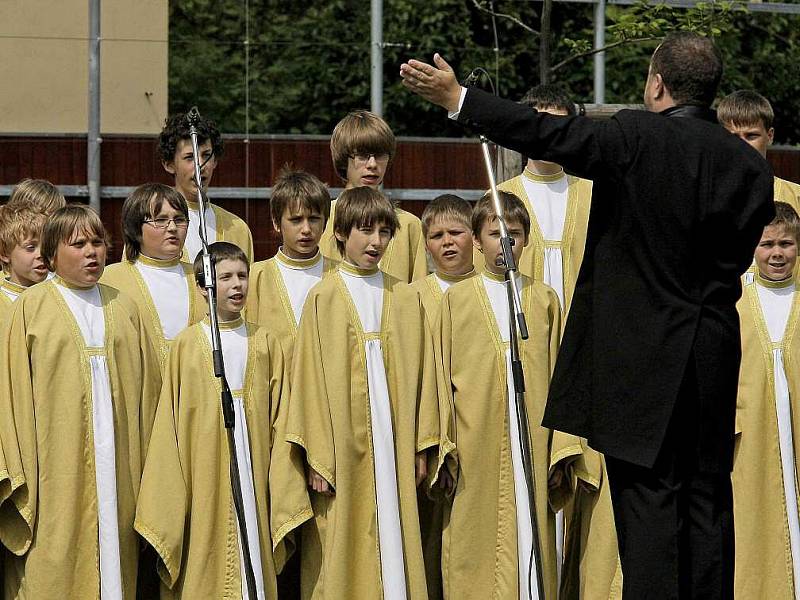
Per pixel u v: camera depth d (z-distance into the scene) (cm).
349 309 1192
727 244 903
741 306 1259
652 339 894
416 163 1823
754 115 1327
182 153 1354
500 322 1195
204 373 1157
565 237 1305
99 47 1755
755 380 1238
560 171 1324
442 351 1198
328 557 1157
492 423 1184
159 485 1138
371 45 1922
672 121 909
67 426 1120
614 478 920
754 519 1230
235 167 1781
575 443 1174
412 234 1359
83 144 1750
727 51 2270
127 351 1155
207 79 1867
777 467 1238
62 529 1111
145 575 1196
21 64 1734
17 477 1105
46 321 1134
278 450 1164
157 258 1252
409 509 1173
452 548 1185
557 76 2219
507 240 1003
